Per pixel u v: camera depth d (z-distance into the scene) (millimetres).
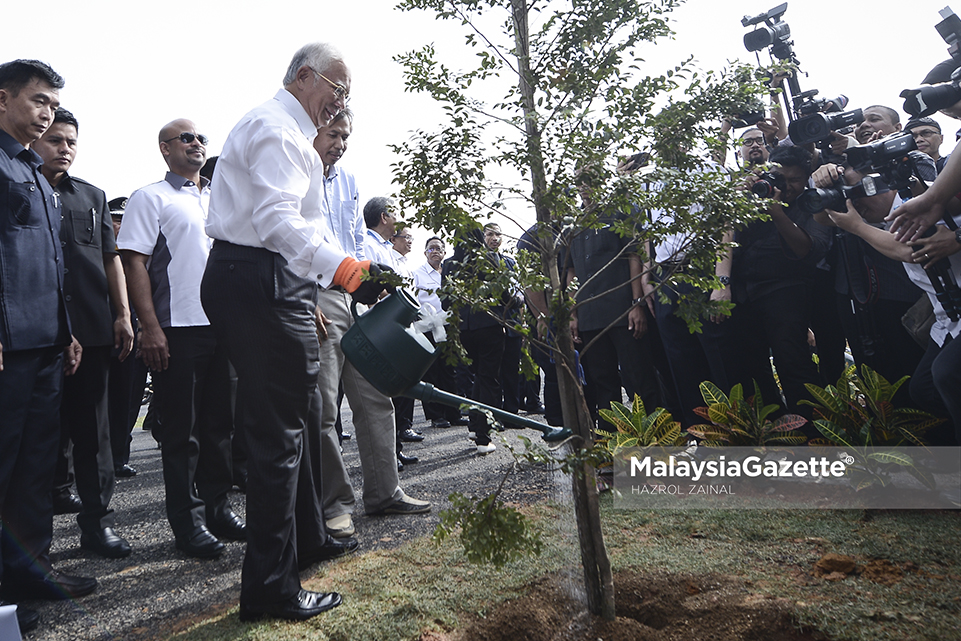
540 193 1925
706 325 3912
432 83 1892
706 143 1932
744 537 2492
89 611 2264
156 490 4234
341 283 1993
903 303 3289
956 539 2311
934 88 3004
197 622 2119
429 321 2035
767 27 3619
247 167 2125
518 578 2203
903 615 1763
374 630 1891
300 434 2184
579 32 1865
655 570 2205
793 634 1758
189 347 2971
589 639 1837
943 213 3014
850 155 3348
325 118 2340
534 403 7449
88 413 2906
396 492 3365
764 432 3240
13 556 2357
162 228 3127
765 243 3715
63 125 2963
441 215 1839
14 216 2305
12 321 2252
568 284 1938
